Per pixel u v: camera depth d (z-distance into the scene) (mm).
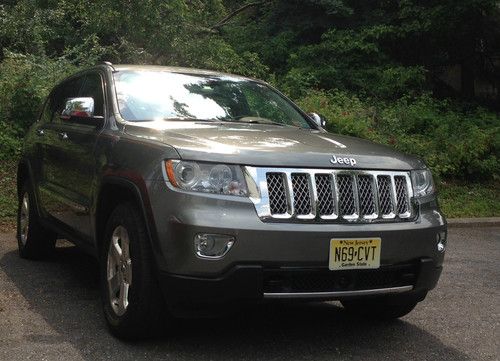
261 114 5742
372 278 4312
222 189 4023
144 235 4215
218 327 4836
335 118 13492
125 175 4430
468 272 7398
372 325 5125
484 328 5203
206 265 3910
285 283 4047
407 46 20172
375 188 4359
